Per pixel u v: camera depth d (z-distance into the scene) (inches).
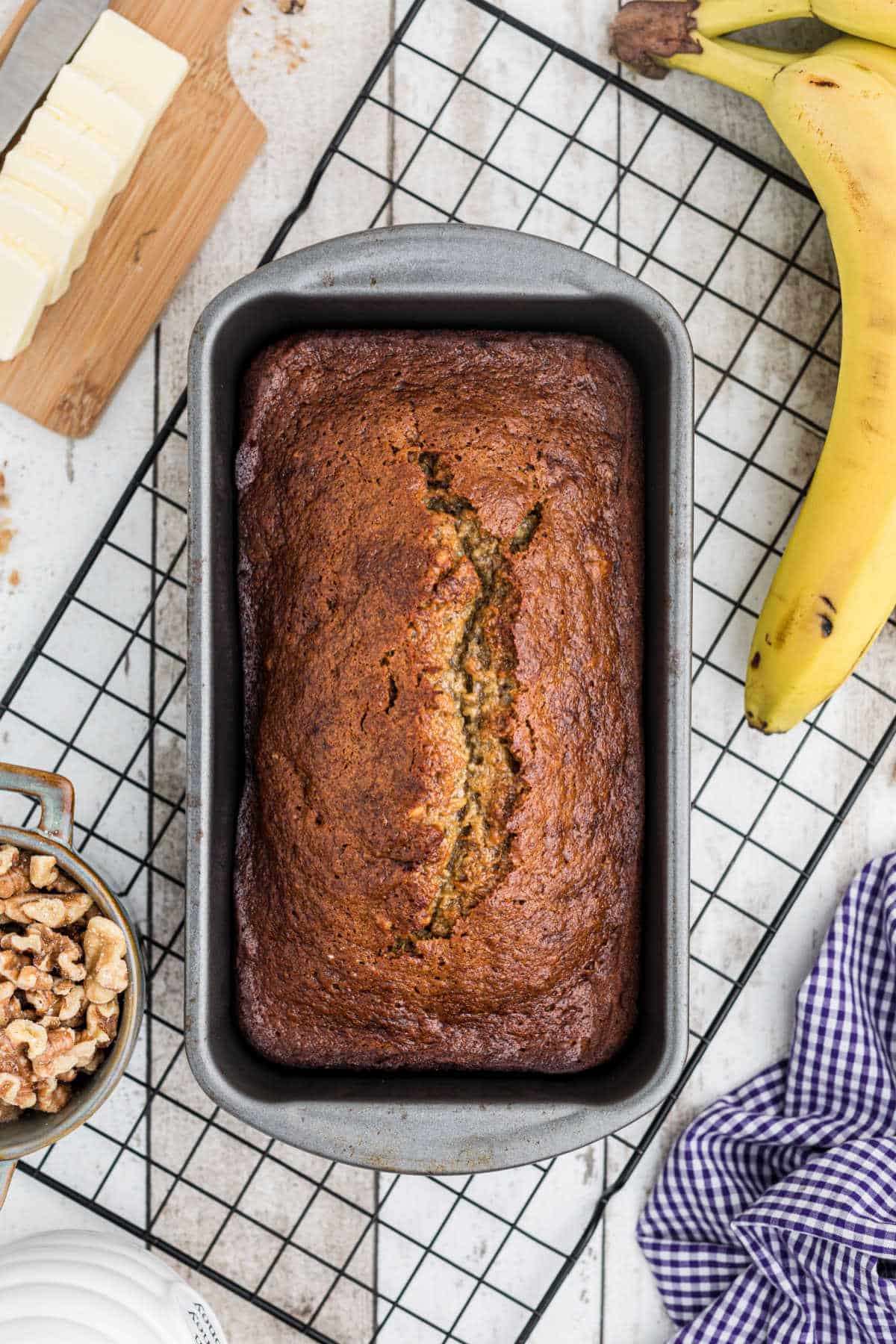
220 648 25.3
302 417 25.8
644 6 27.4
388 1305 28.7
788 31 28.6
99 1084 25.8
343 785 24.8
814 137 26.5
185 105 28.1
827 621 26.6
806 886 29.0
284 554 25.6
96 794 28.7
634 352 25.9
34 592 28.7
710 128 28.7
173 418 28.5
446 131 28.6
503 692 24.7
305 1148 25.0
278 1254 28.7
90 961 26.0
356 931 25.0
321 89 28.6
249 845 25.9
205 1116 28.7
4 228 26.9
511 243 25.1
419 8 28.5
